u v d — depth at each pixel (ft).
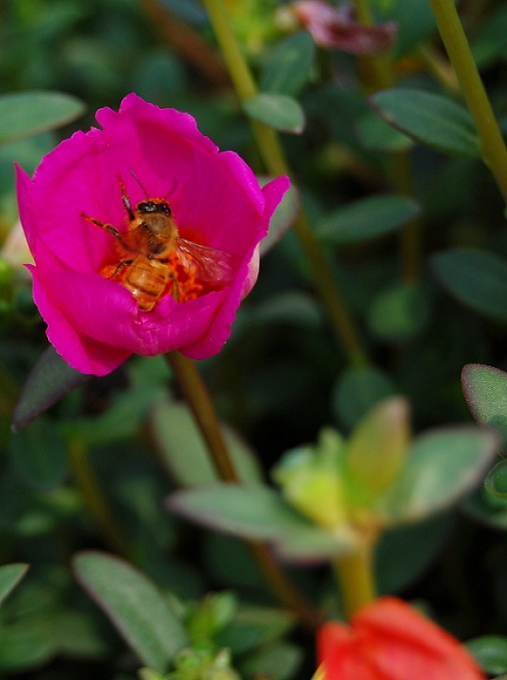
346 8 0.98
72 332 0.76
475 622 0.93
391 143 0.93
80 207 0.78
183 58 1.17
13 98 0.88
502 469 0.73
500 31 0.98
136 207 0.79
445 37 0.80
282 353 1.08
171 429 0.88
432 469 0.73
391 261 1.06
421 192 1.04
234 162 0.76
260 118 0.87
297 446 1.04
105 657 0.93
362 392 0.97
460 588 0.94
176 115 0.77
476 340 1.00
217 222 0.79
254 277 0.76
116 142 0.78
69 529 1.00
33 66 1.17
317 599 0.93
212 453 0.82
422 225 1.02
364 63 0.99
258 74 1.02
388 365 1.06
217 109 1.08
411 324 0.99
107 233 0.79
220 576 0.94
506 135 0.95
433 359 1.00
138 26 1.23
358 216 0.95
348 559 0.76
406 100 0.83
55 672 0.95
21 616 0.95
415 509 0.73
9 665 0.91
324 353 1.05
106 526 0.97
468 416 0.99
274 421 1.05
